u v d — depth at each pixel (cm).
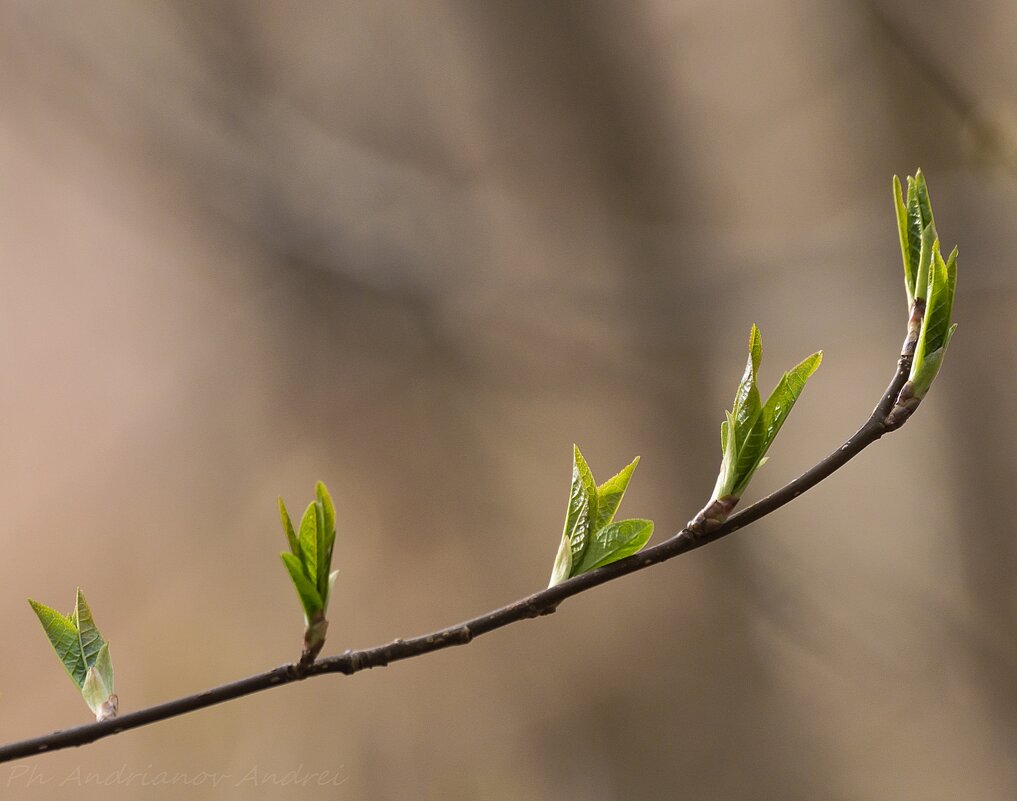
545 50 242
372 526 305
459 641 106
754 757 256
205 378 331
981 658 214
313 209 263
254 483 320
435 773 283
